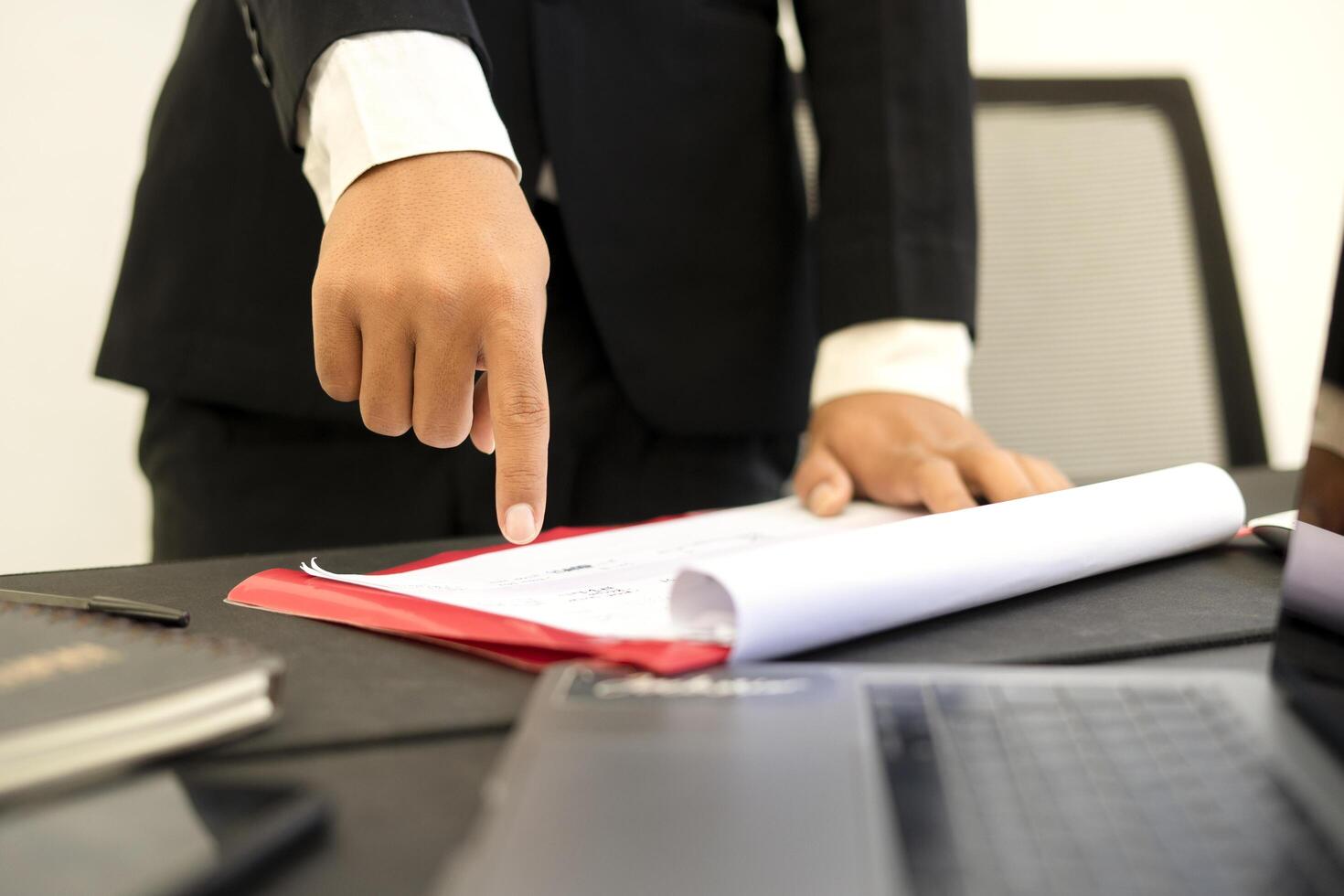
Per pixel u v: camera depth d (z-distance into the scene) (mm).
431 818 255
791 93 991
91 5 1496
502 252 469
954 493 608
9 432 1508
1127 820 233
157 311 895
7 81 1464
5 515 1517
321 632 417
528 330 465
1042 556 443
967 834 226
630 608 411
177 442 934
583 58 857
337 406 901
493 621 390
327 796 266
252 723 299
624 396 966
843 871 208
